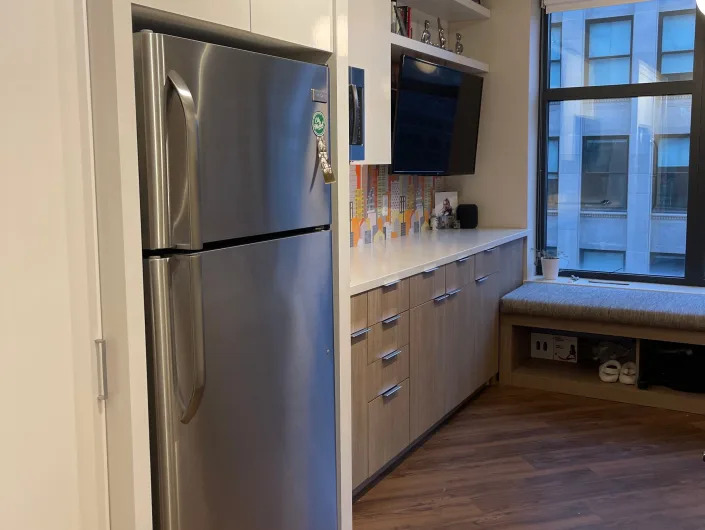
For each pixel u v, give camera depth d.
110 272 1.47
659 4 4.53
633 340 4.55
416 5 4.34
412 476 3.16
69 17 1.40
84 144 1.43
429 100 4.10
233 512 1.76
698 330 3.78
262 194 1.80
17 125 1.31
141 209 1.52
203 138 1.59
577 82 4.87
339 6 2.11
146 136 1.49
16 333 1.33
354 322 2.75
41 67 1.35
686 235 4.62
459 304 3.77
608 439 3.55
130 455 1.49
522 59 4.69
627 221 4.84
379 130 3.43
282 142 1.87
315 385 2.07
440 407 3.60
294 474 2.00
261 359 1.83
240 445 1.77
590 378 4.29
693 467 3.21
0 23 1.28
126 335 1.46
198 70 1.57
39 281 1.37
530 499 2.94
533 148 4.88
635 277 4.81
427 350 3.41
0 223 1.29
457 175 4.97
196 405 1.60
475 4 4.48
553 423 3.78
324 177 2.04
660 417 3.85
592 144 4.89
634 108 4.71
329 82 2.10
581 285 4.66
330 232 2.12
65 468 1.44
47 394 1.40
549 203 5.05
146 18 1.58
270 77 1.81
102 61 1.42
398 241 4.17
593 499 2.93
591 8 4.70
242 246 1.74
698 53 4.45
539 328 4.77
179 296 1.56
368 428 2.90
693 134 4.52
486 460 3.32
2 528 1.33
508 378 4.43
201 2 1.60
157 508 1.59
